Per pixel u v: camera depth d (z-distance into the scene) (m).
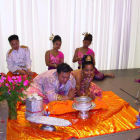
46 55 3.42
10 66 3.17
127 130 1.68
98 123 1.77
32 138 1.50
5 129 1.64
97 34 4.60
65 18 4.28
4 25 3.98
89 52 3.54
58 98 2.10
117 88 3.07
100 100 2.12
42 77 2.26
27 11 4.00
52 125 1.64
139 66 5.16
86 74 2.21
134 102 2.42
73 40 4.45
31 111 1.68
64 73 1.92
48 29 4.28
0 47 4.00
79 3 4.28
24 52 3.28
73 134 1.58
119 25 4.68
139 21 4.92
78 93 2.35
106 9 4.47
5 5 3.89
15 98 1.67
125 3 4.61
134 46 5.09
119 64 5.02
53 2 4.11
